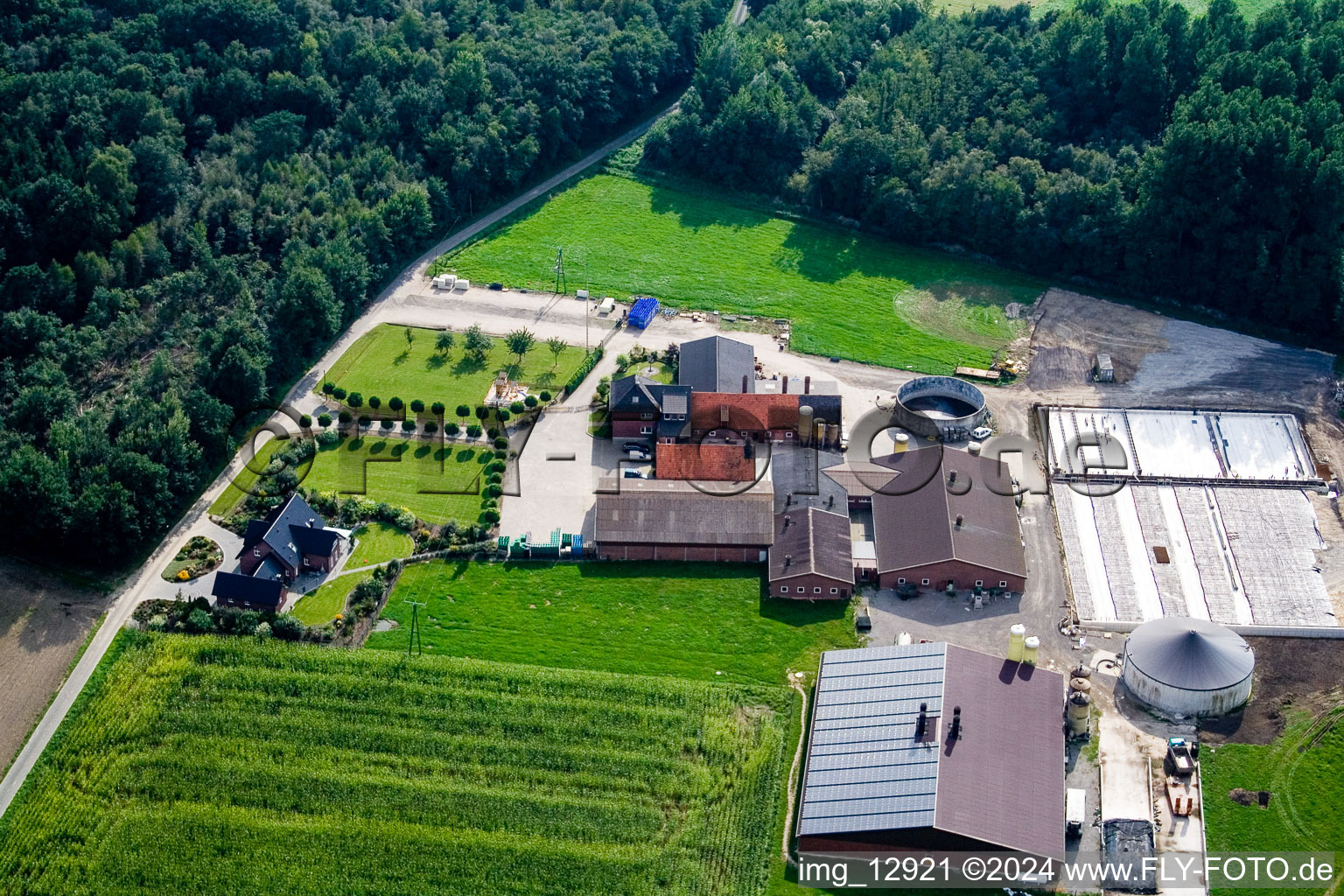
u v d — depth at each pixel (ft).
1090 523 574.97
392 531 570.46
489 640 519.19
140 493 556.10
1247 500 588.09
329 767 465.88
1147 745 472.85
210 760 466.29
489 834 445.37
